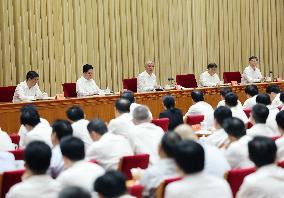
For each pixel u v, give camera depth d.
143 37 25.88
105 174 5.39
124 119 12.12
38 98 18.22
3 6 21.53
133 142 10.62
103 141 9.63
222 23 28.72
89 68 20.22
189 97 21.66
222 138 10.55
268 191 6.58
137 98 19.95
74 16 23.58
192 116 15.14
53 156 9.07
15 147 12.66
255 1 30.03
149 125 10.80
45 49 22.61
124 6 25.17
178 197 6.12
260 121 11.08
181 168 6.24
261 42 30.31
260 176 6.68
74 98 18.12
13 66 21.80
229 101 14.33
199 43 27.81
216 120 11.09
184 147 6.21
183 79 23.39
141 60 25.73
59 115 17.75
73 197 4.34
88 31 24.03
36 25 22.36
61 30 23.17
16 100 18.81
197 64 27.73
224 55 28.88
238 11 29.41
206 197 6.09
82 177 7.31
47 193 6.57
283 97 16.03
